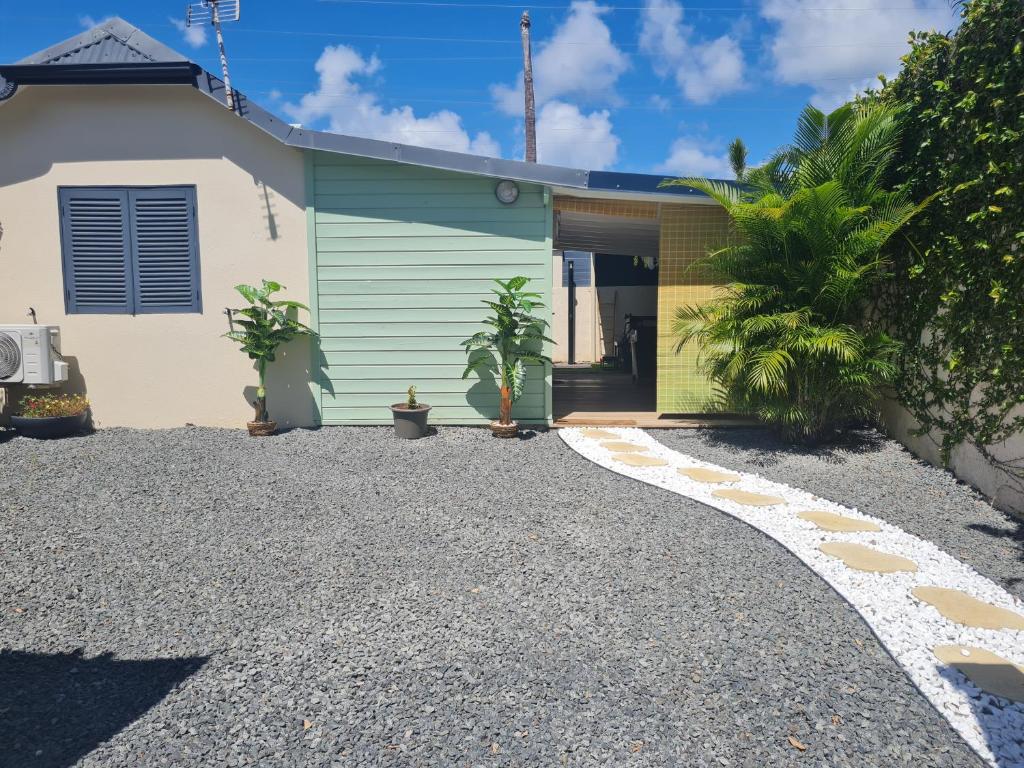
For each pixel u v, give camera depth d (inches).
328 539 173.2
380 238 299.6
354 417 308.0
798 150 265.3
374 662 115.6
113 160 295.1
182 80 280.7
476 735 96.9
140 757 93.0
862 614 132.4
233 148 295.6
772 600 138.5
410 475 231.9
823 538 173.5
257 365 289.6
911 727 99.1
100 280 299.1
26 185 295.6
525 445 277.6
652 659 116.1
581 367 678.5
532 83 678.5
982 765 91.7
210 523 184.9
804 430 265.3
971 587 145.4
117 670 114.7
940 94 223.5
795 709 102.6
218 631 127.4
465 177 296.7
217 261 298.7
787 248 251.1
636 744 95.0
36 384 285.0
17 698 106.7
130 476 227.8
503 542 170.1
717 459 254.8
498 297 301.0
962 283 211.5
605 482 224.7
